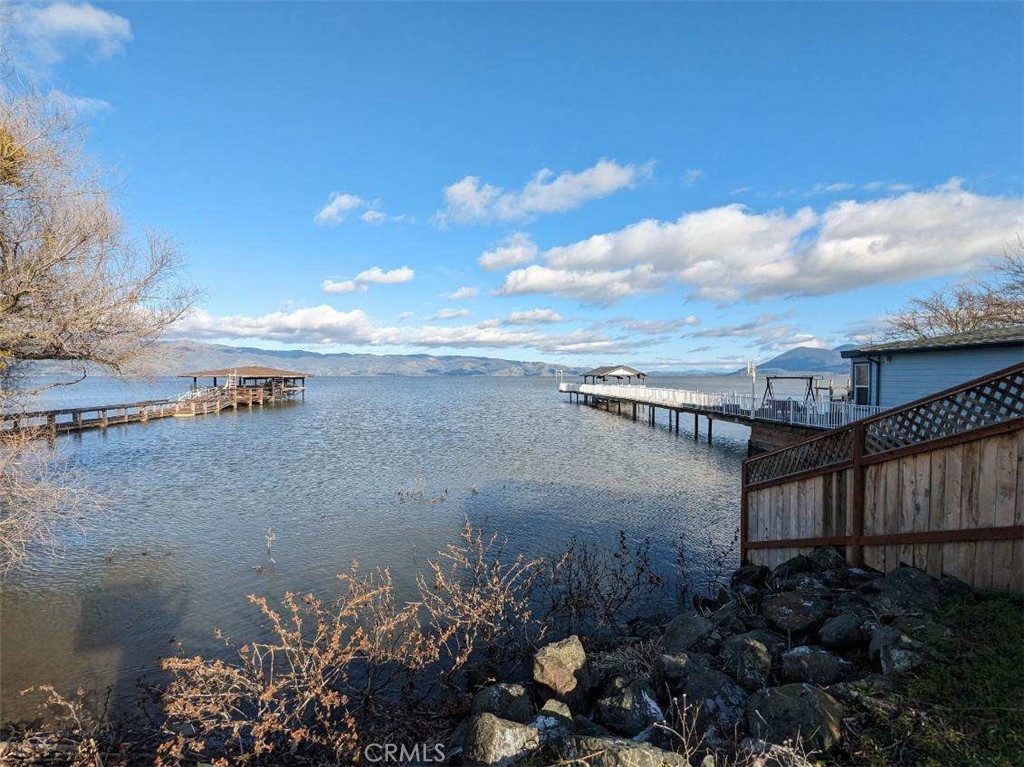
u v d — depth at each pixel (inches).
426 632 314.3
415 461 976.9
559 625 320.5
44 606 362.6
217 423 1636.3
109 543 498.6
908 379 677.9
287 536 522.0
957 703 149.9
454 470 885.2
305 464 936.9
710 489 746.2
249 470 877.8
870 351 708.0
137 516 593.6
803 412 821.9
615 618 334.6
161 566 438.9
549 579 390.3
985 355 589.9
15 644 312.5
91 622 339.3
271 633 321.4
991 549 213.3
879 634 188.9
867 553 273.4
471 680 251.0
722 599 309.3
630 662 234.5
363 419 1882.4
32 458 374.9
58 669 285.4
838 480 294.8
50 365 418.6
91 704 251.8
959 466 226.7
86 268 405.7
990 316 1034.1
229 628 330.0
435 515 602.9
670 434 1441.9
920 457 244.2
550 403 3006.9
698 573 419.2
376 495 702.5
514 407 2632.9
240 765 184.9
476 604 289.7
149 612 353.4
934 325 1275.8
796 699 158.2
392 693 244.4
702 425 1753.2
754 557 377.1
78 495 427.5
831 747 146.0
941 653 171.5
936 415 240.7
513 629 296.5
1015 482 205.9
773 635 222.7
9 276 366.0
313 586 397.7
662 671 203.6
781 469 350.6
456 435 1406.3
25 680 275.1
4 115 364.8
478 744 160.6
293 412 2137.1
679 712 175.3
